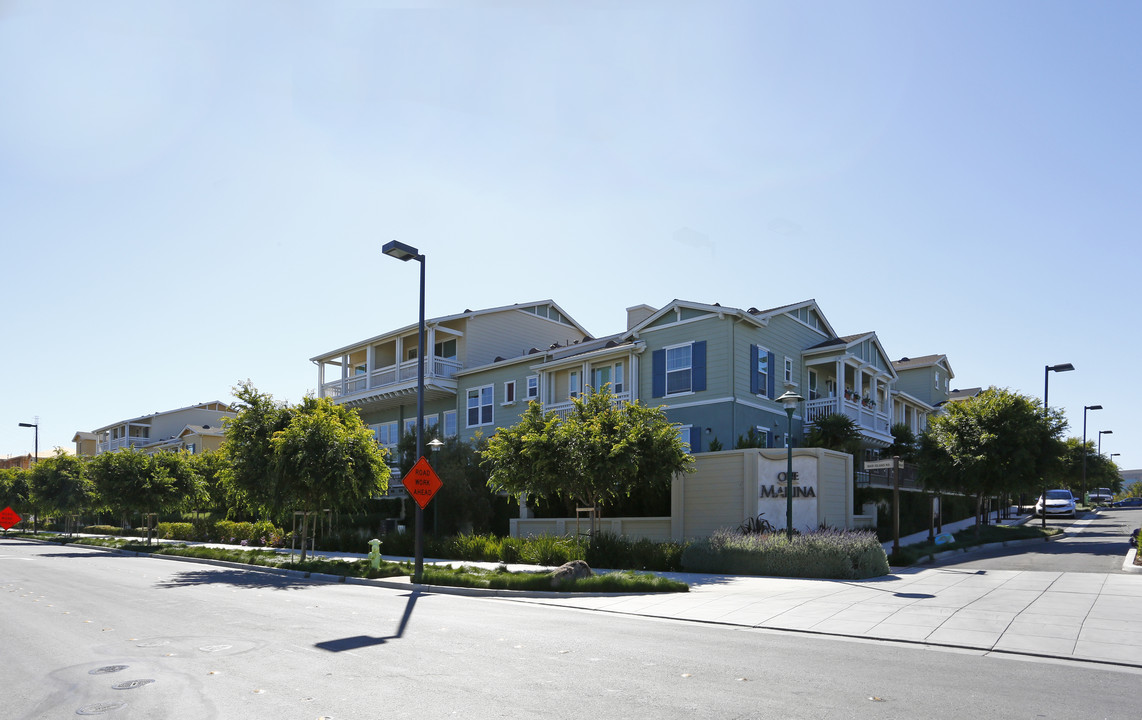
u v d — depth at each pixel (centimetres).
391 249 1819
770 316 2944
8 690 754
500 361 3500
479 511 2762
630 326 3544
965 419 2680
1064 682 752
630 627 1110
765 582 1623
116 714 663
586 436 2023
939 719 625
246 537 3406
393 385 3744
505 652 906
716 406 2767
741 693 708
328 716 643
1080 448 4941
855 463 3234
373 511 3238
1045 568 1716
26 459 8850
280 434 2273
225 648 945
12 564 2447
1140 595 1270
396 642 977
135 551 3134
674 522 2283
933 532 2450
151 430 6881
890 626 1069
